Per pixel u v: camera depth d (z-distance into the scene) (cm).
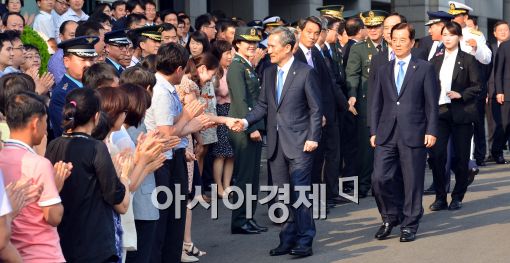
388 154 888
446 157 1041
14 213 468
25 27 927
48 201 500
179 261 755
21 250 503
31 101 505
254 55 957
